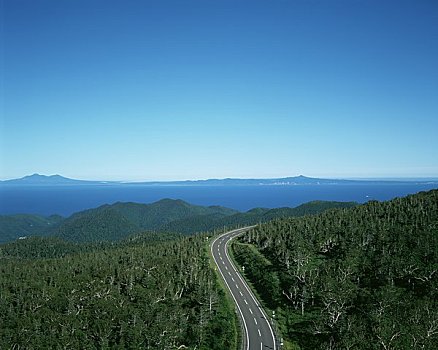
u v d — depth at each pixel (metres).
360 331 87.69
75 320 102.25
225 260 152.38
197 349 91.38
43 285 126.06
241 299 115.62
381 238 126.25
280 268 129.50
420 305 92.81
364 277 112.62
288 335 94.75
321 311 99.06
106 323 98.81
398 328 86.31
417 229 126.62
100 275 129.50
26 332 98.50
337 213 165.75
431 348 80.12
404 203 154.38
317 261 128.12
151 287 119.19
